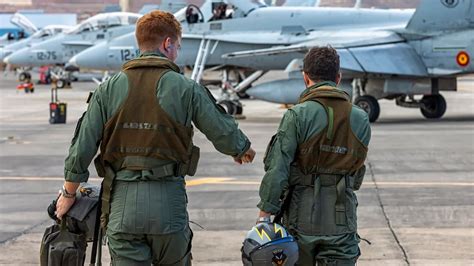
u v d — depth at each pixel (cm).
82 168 695
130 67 695
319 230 730
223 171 2023
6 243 1266
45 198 1675
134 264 682
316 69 748
